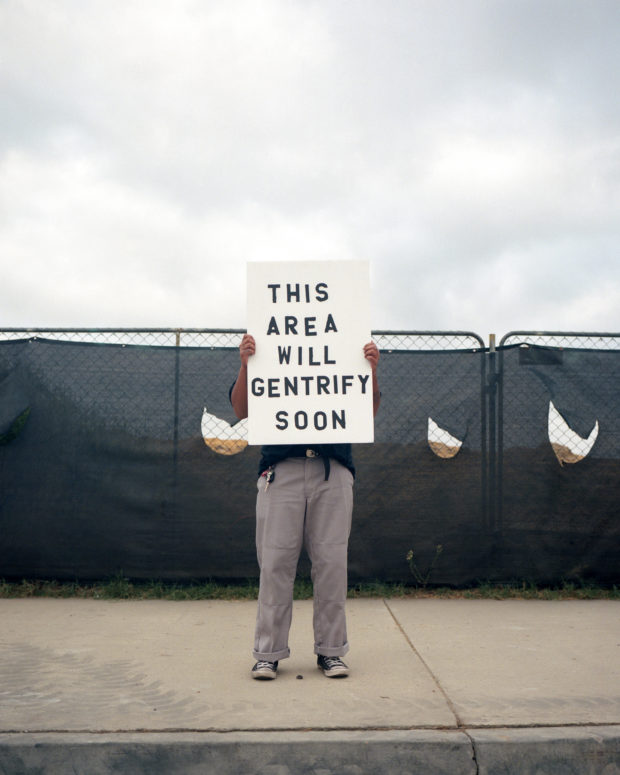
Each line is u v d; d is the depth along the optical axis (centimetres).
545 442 522
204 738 242
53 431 522
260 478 330
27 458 520
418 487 519
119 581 514
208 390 525
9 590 508
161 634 394
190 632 399
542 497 519
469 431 523
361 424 329
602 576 516
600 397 526
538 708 272
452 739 243
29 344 528
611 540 519
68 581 518
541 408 523
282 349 339
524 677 312
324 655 317
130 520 518
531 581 515
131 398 524
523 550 517
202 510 518
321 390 334
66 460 520
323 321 342
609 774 242
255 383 335
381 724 254
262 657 310
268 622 312
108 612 453
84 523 518
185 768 238
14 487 519
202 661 338
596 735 246
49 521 518
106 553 517
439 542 517
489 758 241
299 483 319
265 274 346
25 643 372
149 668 326
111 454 521
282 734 246
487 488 520
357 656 349
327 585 316
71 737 244
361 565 515
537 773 241
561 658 345
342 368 337
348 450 334
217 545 516
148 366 527
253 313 343
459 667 328
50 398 523
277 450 325
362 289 346
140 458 520
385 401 523
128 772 238
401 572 516
